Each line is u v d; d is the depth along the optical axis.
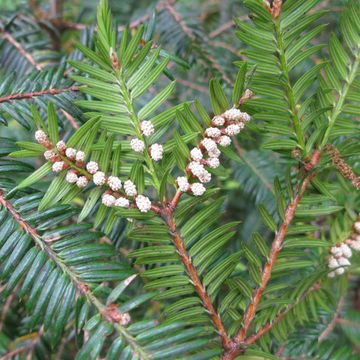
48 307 0.28
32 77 0.34
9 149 0.31
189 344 0.26
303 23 0.28
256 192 0.49
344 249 0.34
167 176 0.29
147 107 0.29
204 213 0.30
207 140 0.29
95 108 0.29
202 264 0.30
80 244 0.30
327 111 0.31
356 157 0.36
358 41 0.30
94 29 0.44
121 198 0.28
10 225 0.29
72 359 0.46
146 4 0.60
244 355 0.31
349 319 0.45
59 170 0.27
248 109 0.30
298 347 0.37
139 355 0.26
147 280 0.42
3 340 0.42
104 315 0.27
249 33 0.28
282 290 0.37
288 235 0.34
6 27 0.47
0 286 0.36
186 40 0.49
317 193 0.33
